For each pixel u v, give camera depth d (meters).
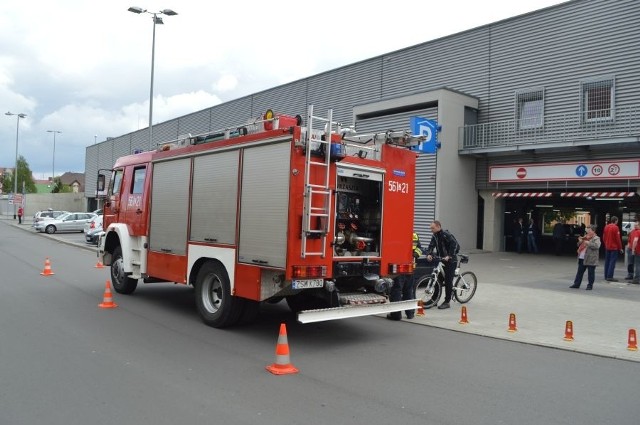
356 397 5.04
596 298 11.66
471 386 5.50
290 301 9.08
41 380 5.28
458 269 10.99
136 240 10.10
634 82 18.39
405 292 9.09
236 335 7.50
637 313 9.95
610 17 19.05
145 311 9.09
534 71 21.30
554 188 21.03
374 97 27.56
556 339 7.80
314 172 6.87
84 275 14.05
